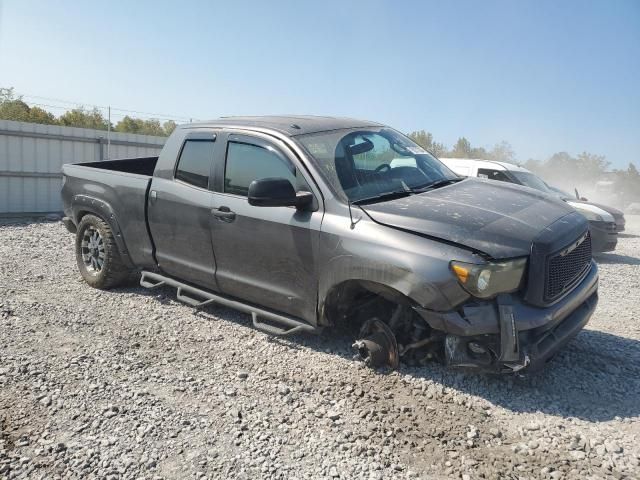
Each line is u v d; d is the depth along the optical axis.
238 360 4.57
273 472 3.12
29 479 2.99
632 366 4.54
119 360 4.54
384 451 3.31
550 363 4.53
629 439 3.43
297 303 4.58
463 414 3.72
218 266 5.14
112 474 3.06
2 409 3.71
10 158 13.01
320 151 4.66
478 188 4.80
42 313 5.61
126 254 6.14
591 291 4.48
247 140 5.01
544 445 3.37
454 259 3.74
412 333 4.22
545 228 4.01
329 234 4.27
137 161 7.70
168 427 3.55
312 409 3.79
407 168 5.02
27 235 10.32
